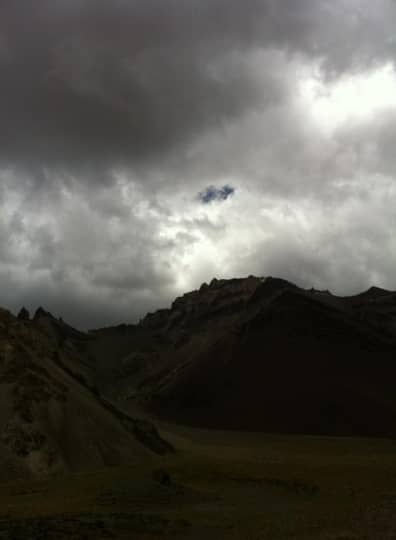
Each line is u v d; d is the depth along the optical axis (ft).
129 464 197.57
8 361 206.08
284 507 131.13
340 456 300.81
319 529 100.94
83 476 159.53
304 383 639.76
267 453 324.80
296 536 93.76
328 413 565.94
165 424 570.46
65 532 84.64
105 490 131.44
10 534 80.59
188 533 94.12
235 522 107.76
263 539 90.94
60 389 213.25
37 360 240.53
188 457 260.42
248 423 580.71
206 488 158.20
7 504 118.42
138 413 592.19
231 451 337.52
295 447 391.86
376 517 113.60
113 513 105.81
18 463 158.30
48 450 168.86
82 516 100.42
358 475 196.13
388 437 499.10
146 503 123.65
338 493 156.76
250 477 185.47
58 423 187.01
